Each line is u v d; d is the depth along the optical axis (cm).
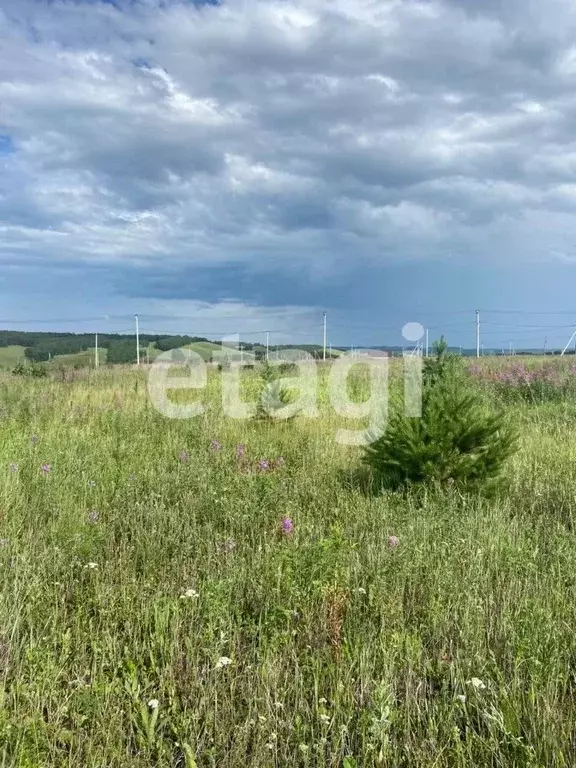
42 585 456
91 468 805
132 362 3148
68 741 313
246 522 607
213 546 548
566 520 634
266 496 661
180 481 745
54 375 2222
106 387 1778
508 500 687
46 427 1104
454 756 303
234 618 426
